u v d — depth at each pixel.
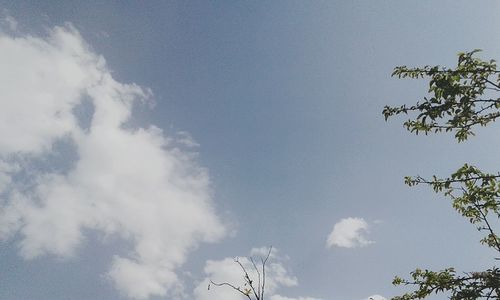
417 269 6.29
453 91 4.88
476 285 5.13
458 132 5.48
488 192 5.83
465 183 6.07
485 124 5.22
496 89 4.80
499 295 4.93
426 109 5.28
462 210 6.91
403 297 6.19
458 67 4.97
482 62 4.76
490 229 6.32
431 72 5.20
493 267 5.13
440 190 6.15
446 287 5.57
